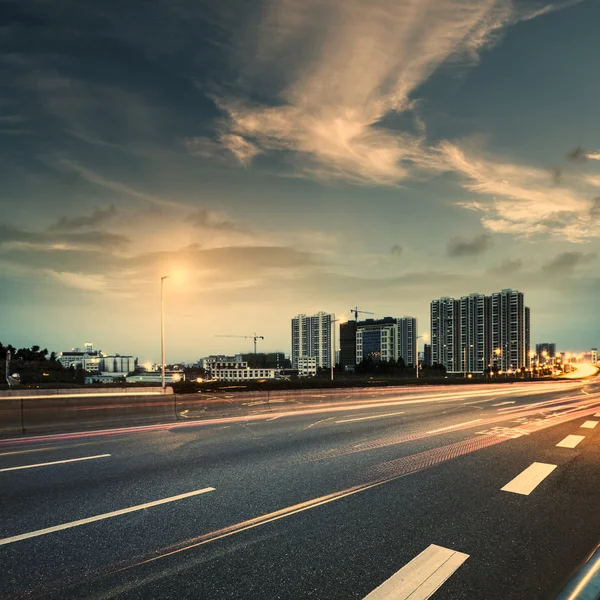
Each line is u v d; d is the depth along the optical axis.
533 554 4.59
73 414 13.73
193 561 4.39
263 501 6.30
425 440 11.74
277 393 26.25
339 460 9.10
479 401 28.03
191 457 9.41
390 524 5.41
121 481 7.39
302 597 3.73
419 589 3.87
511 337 164.75
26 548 4.68
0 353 85.44
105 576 4.08
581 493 6.74
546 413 19.31
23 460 9.09
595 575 4.02
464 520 5.56
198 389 40.94
